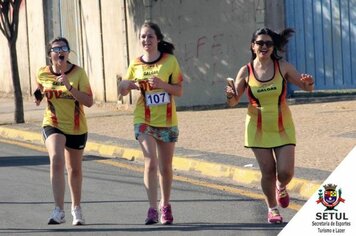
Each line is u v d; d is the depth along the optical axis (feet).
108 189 93.25
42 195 90.48
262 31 68.80
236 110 149.48
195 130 128.36
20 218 79.05
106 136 129.80
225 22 154.81
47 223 76.33
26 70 206.49
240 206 82.12
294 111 139.54
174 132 73.51
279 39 69.31
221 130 126.62
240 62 154.51
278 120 69.67
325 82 154.10
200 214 78.74
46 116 74.23
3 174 105.19
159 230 72.18
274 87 69.15
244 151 107.86
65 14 188.75
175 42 156.66
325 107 141.90
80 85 73.46
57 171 73.56
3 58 219.20
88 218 78.33
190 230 71.77
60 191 73.87
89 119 152.35
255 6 153.17
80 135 74.23
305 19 154.30
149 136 72.90
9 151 127.24
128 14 163.12
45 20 195.00
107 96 173.58
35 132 139.74
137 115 73.36
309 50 154.40
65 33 189.67
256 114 70.28
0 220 78.48
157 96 72.43
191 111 152.97
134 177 100.99
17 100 155.02
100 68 175.22
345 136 111.75
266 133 70.13
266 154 70.49
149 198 73.72
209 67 155.84
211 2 155.22
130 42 163.12
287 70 69.67
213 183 95.35
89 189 93.40
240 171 95.55
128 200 86.63
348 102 146.51
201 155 106.32
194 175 101.09
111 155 118.52
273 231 70.49
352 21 151.74
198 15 155.84
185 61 156.66
